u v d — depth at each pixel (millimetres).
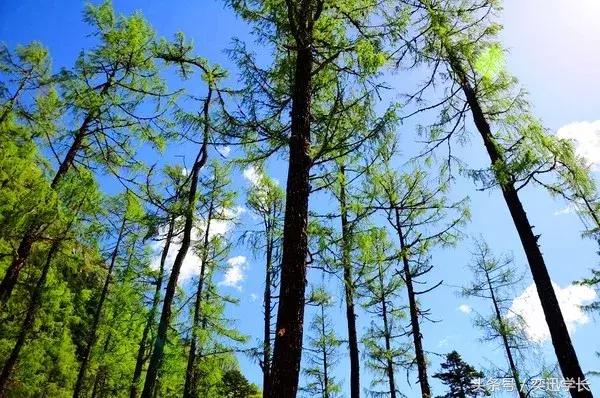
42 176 10594
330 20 6777
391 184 12148
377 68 5859
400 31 6836
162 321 9844
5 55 11297
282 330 5051
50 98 11547
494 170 7973
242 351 11047
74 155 11516
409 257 13078
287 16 6820
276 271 6930
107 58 11453
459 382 24578
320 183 8141
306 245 5668
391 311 14719
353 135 5984
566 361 7098
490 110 9367
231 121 6488
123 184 11617
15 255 10117
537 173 8062
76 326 18984
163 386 16750
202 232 12648
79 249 12086
